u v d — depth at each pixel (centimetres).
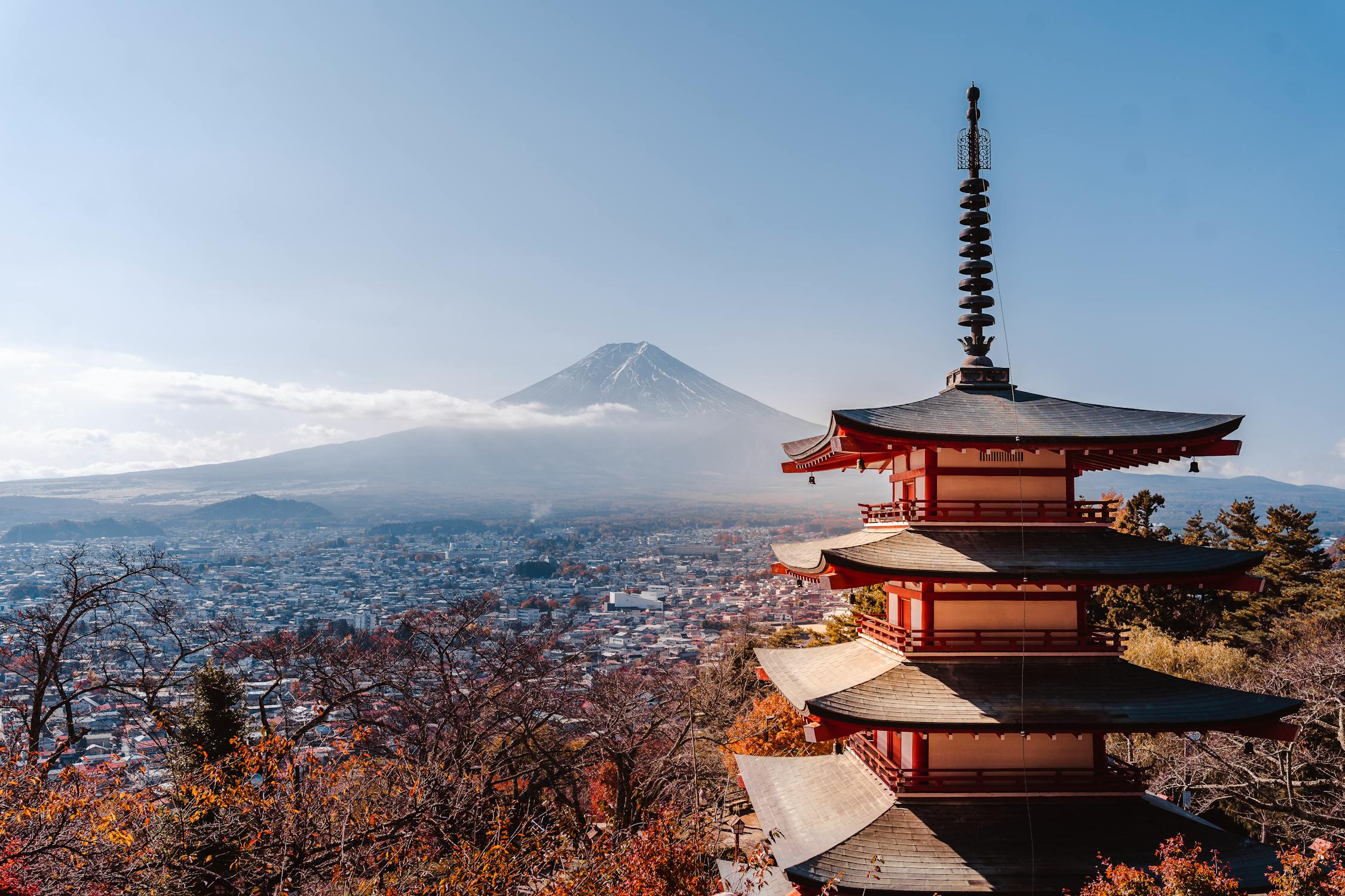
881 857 1593
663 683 4456
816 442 1994
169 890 2047
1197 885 1329
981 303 2045
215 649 3538
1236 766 2614
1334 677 2967
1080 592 1772
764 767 2253
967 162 2120
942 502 1809
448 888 2023
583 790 4016
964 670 1738
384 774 2495
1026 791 1703
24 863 1777
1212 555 1689
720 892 1927
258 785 2183
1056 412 1848
